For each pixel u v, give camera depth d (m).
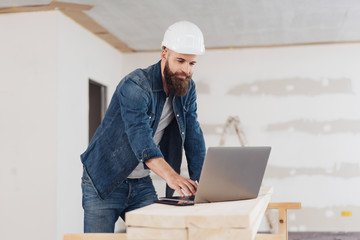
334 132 5.72
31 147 4.26
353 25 4.91
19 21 4.34
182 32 1.70
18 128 4.29
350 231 5.64
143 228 1.05
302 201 5.73
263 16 4.55
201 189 1.33
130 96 1.77
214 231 1.02
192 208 1.17
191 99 2.15
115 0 4.02
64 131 4.38
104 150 2.06
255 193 1.55
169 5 4.18
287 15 4.53
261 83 5.86
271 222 5.64
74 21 4.63
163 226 1.04
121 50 5.95
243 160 1.43
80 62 4.77
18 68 4.32
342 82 5.73
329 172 5.70
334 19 4.68
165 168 1.56
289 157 5.77
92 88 5.59
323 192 5.71
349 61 5.72
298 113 5.78
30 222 4.23
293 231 5.73
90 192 2.10
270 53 5.86
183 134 2.13
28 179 4.25
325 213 5.69
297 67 5.81
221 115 5.89
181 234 1.03
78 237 1.35
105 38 5.33
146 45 5.70
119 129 2.03
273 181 5.78
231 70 5.91
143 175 2.19
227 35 5.27
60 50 4.32
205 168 1.32
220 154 1.34
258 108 5.84
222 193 1.40
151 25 4.83
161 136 2.20
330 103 5.73
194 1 4.07
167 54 1.77
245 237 1.00
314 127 5.75
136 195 2.18
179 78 1.78
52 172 4.21
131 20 4.64
